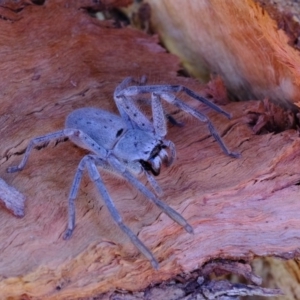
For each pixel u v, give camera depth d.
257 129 0.13
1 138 0.13
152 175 0.12
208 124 0.13
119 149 0.12
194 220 0.12
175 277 0.12
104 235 0.11
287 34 0.11
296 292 0.13
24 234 0.11
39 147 0.13
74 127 0.13
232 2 0.13
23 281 0.11
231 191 0.12
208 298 0.12
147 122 0.13
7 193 0.12
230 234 0.12
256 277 0.12
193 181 0.12
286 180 0.12
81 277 0.11
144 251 0.11
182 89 0.13
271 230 0.12
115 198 0.12
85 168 0.12
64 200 0.12
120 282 0.11
